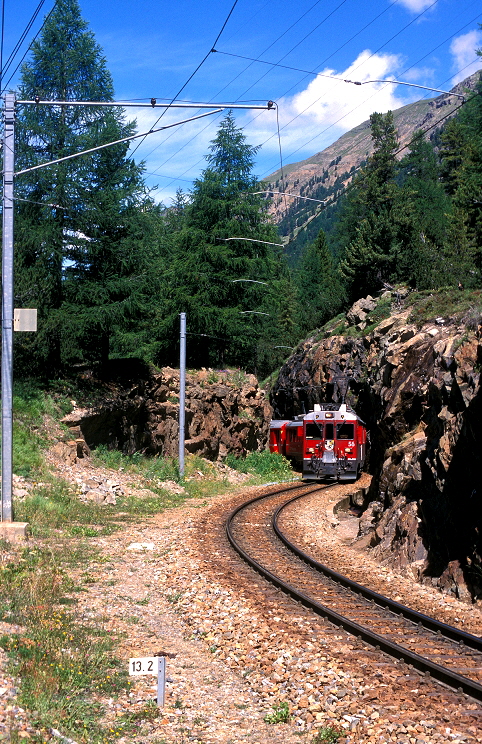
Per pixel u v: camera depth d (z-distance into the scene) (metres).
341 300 65.88
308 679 8.45
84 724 6.76
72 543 17.48
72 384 31.61
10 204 16.22
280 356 75.19
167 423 37.19
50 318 29.31
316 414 38.53
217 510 26.38
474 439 14.49
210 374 44.28
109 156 30.86
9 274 16.30
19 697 6.90
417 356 29.61
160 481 32.06
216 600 12.59
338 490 34.19
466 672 8.65
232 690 8.38
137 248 31.95
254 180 51.56
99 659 8.77
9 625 9.44
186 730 7.09
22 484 22.97
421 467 18.20
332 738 6.87
